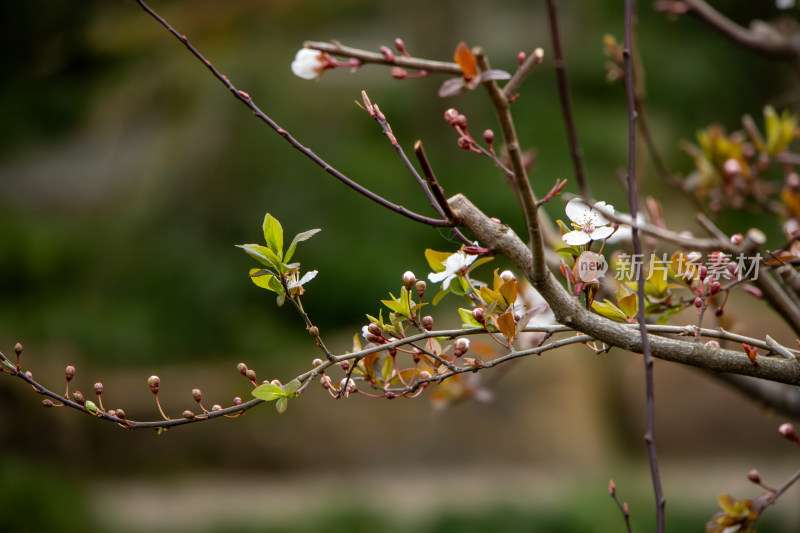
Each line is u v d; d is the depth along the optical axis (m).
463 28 9.42
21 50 11.33
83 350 7.40
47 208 9.47
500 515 5.39
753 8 10.45
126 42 10.19
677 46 11.52
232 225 8.73
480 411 6.45
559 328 1.09
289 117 9.28
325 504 5.75
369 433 6.42
